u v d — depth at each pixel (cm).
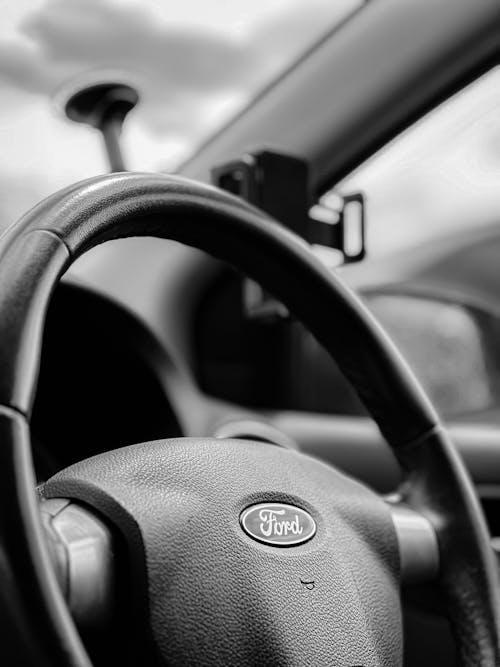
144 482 49
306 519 53
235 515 50
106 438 130
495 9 143
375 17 150
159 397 131
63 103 122
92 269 132
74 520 47
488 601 64
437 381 162
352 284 161
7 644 39
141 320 129
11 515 39
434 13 146
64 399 127
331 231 114
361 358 67
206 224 59
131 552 47
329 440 145
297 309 66
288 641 48
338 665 50
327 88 150
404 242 165
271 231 62
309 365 149
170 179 56
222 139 151
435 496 66
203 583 47
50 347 125
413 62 147
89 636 46
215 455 53
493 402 160
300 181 117
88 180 51
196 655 46
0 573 39
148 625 46
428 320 164
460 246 164
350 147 150
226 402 139
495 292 162
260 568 49
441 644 130
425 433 67
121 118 123
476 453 149
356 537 56
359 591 54
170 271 136
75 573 45
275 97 152
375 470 147
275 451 56
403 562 61
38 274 45
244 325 143
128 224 54
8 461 40
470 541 65
